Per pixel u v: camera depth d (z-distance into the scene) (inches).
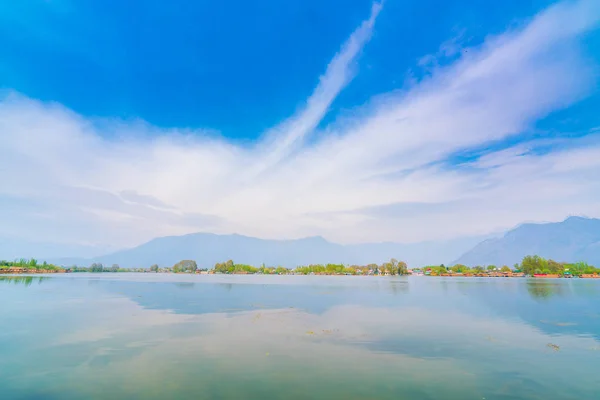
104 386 906.1
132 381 941.2
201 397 835.4
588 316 2095.2
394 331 1611.7
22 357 1163.3
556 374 1011.3
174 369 1040.2
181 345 1330.0
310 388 894.4
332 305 2669.8
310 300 3058.6
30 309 2304.4
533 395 860.0
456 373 1014.4
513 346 1332.4
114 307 2439.7
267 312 2246.6
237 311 2283.5
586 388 905.5
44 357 1162.6
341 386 909.8
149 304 2650.1
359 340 1424.7
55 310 2260.1
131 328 1667.1
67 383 927.0
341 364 1095.0
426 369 1048.8
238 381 943.7
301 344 1352.1
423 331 1612.9
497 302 2913.4
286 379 958.4
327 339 1441.9
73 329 1628.9
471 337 1486.2
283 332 1582.2
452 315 2130.9
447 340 1427.2
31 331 1581.0
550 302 2908.5
